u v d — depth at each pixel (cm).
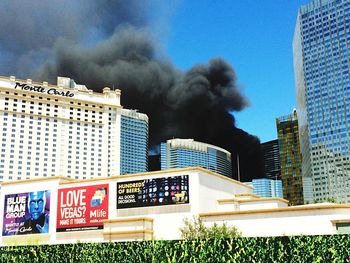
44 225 7000
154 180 6334
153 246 3753
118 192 6550
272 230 5438
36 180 7294
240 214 5656
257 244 3281
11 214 7338
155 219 6166
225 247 3409
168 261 3650
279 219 5434
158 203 6216
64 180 7181
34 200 7200
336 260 2972
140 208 6325
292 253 3138
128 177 6544
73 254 4209
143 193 6359
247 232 5553
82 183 6881
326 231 5166
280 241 3200
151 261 3734
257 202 6519
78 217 6756
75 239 6688
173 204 6119
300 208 5362
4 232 7306
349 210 5250
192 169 6144
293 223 5347
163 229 6075
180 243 3622
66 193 6956
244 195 6944
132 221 6084
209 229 5466
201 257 3497
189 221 5928
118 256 3938
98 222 6575
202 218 5866
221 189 6669
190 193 6066
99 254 4041
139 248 3831
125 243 3925
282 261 3161
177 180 6184
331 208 5209
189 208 6022
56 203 7000
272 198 6462
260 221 5525
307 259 3073
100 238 6506
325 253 3019
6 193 7488
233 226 5459
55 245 4341
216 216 5791
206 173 6328
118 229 6150
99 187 6719
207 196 6238
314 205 5478
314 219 5269
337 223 5122
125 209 6425
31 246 4472
